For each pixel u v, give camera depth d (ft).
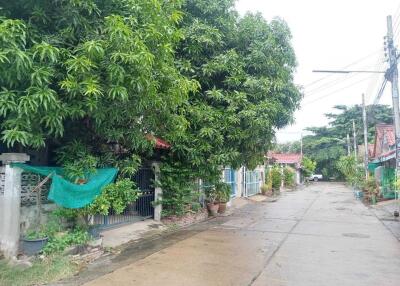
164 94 25.07
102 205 24.27
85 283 19.31
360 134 166.91
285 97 39.91
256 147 40.22
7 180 21.50
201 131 34.81
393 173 71.20
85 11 21.04
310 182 180.24
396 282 20.26
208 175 41.55
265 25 39.14
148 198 38.99
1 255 21.29
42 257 21.75
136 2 21.61
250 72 37.83
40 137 19.95
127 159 27.04
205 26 35.32
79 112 20.22
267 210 57.36
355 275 21.44
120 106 22.06
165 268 22.34
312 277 20.93
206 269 22.27
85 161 23.93
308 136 194.49
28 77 18.28
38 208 23.75
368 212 54.80
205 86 37.42
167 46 22.68
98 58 19.65
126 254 25.77
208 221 43.70
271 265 23.39
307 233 35.63
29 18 20.18
